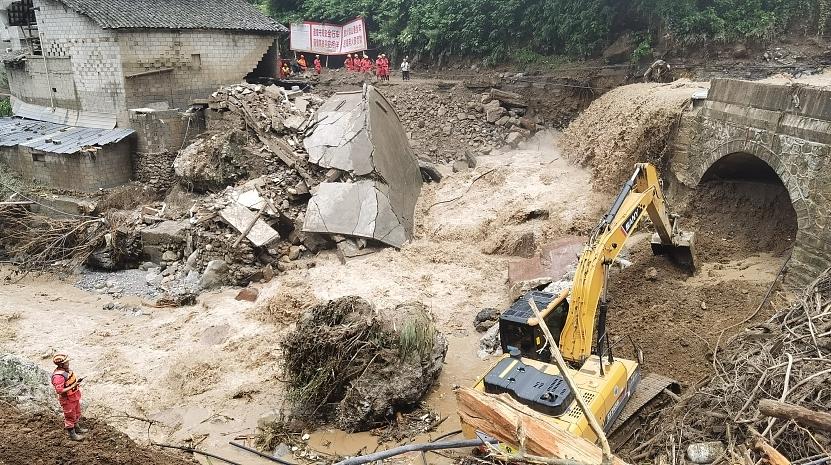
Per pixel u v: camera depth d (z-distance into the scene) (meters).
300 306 15.94
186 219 20.28
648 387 10.37
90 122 25.47
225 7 28.31
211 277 18.14
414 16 33.19
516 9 29.47
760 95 14.54
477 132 26.59
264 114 22.08
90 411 11.93
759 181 16.48
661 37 24.59
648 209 12.67
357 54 35.47
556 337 10.15
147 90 24.98
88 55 24.66
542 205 19.61
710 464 7.66
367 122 20.80
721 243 16.00
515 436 5.41
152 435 11.40
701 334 12.20
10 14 28.17
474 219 20.16
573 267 15.82
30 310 16.91
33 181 24.31
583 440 5.08
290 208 20.03
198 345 14.72
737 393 8.62
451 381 12.67
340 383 11.34
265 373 13.34
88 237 20.27
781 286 13.46
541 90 26.92
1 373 10.16
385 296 16.36
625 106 20.16
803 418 6.19
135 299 17.77
